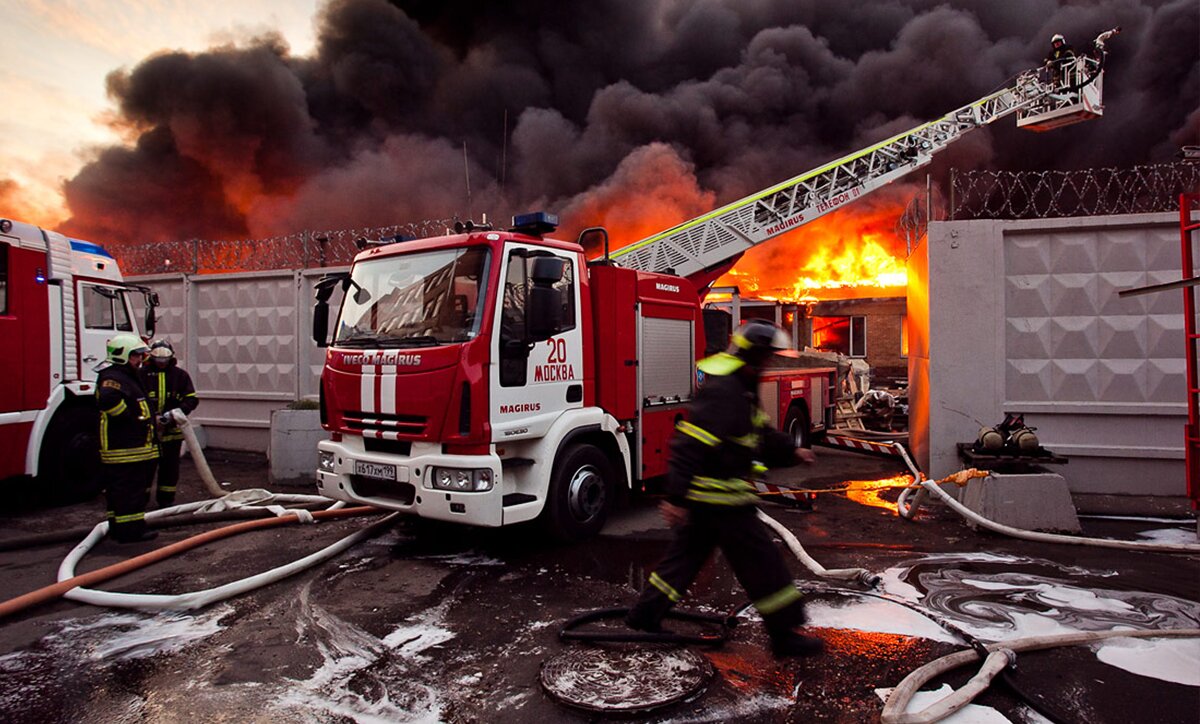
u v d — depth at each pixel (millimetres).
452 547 5562
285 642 3799
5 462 6703
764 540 3307
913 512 6258
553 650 3637
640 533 5969
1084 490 7211
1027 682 3166
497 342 4949
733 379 3342
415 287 5340
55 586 4395
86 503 7637
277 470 8227
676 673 3281
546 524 5441
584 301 5781
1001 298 7352
